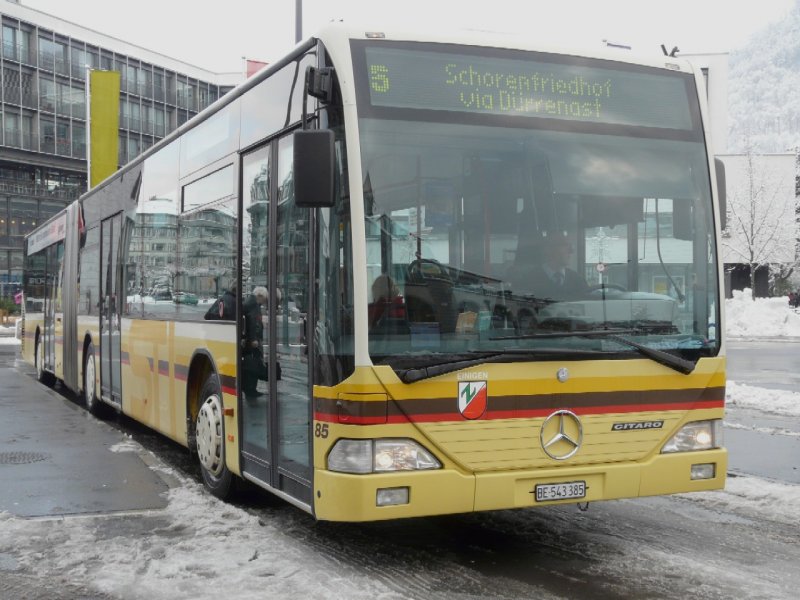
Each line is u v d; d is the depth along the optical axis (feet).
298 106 19.26
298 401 18.62
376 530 21.45
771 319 125.39
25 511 23.00
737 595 16.79
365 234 16.81
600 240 18.54
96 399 42.06
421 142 17.56
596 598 16.58
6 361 86.63
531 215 18.12
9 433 37.09
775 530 21.63
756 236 162.30
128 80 226.17
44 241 60.49
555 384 17.71
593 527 21.91
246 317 22.13
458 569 18.29
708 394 19.19
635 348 18.39
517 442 17.39
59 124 213.87
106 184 39.91
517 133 18.34
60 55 212.84
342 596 16.33
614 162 19.06
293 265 19.06
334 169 16.80
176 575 17.60
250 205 22.13
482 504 17.04
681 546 20.21
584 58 19.30
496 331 17.43
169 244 29.37
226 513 22.54
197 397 26.94
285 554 19.10
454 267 17.35
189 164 27.50
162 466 29.37
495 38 18.70
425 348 16.89
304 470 18.28
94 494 25.00
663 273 19.01
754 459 30.99
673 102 19.97
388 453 16.53
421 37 18.06
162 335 29.81
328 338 17.07
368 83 17.43
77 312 46.47
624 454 18.28
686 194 19.65
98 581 17.31
